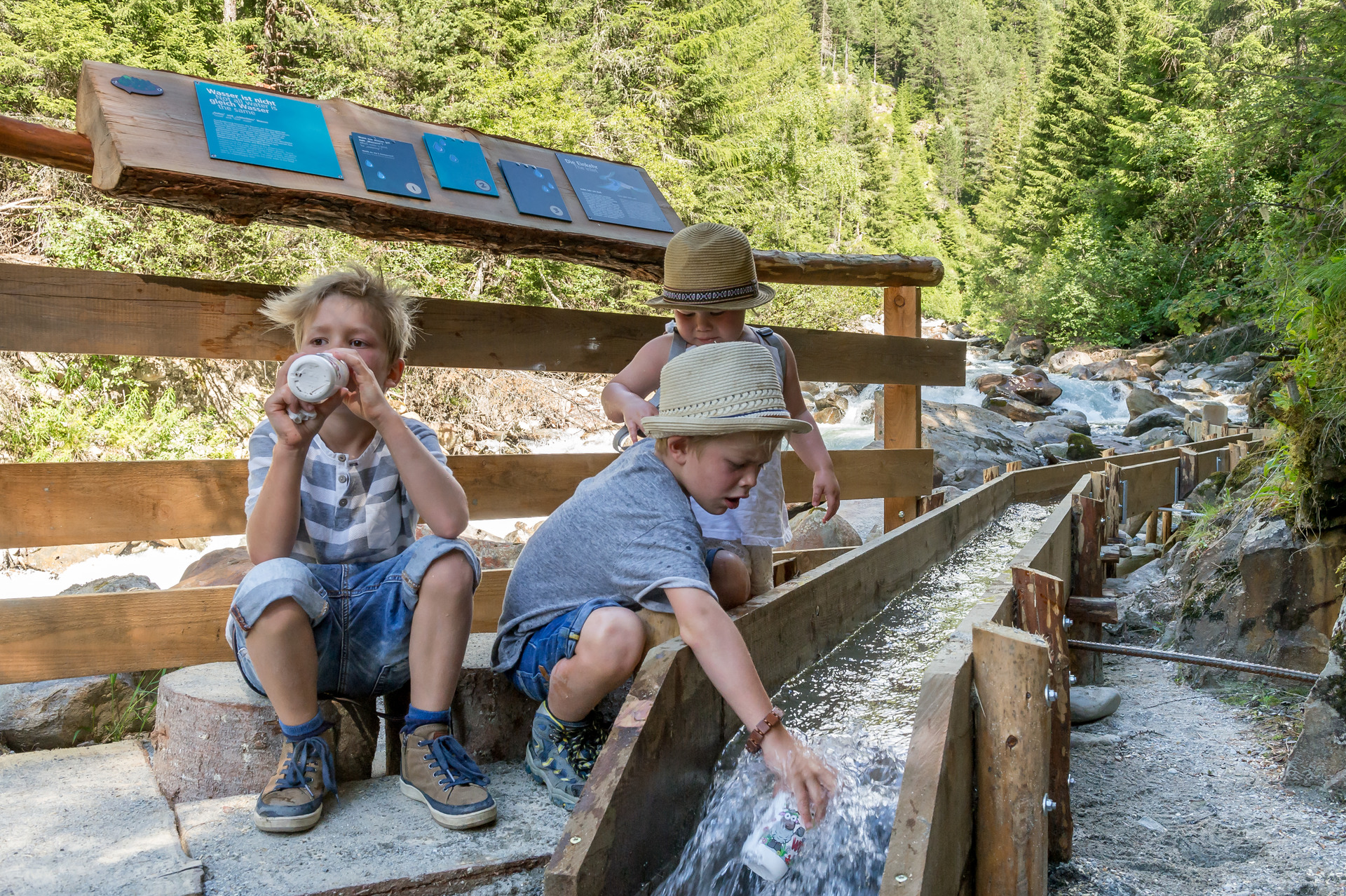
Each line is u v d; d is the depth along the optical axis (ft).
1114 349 80.07
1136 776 11.16
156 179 8.56
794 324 68.39
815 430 10.57
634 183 12.09
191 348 9.75
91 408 33.68
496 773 7.81
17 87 39.32
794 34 109.81
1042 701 6.44
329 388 6.59
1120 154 95.45
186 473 9.69
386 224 9.93
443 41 54.19
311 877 5.90
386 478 7.72
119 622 9.02
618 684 6.86
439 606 7.01
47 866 5.94
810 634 9.25
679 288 9.14
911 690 8.48
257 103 9.60
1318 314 13.85
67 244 34.42
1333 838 9.40
